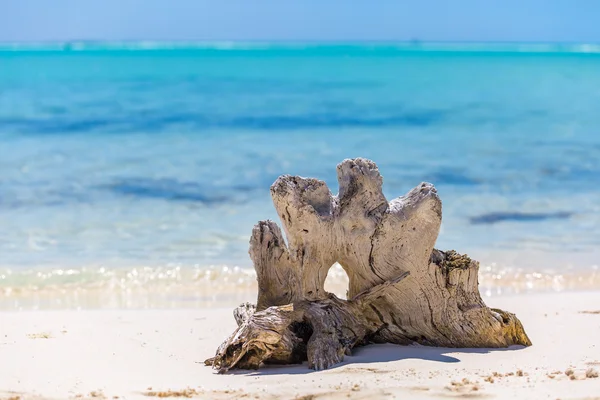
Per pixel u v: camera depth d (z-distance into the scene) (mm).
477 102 36469
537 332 7629
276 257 6906
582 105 34750
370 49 140000
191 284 10805
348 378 5930
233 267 11555
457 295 6949
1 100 36969
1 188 17266
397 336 7066
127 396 5598
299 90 42188
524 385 5602
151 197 16391
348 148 23344
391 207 6852
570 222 14211
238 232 13531
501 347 6953
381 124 29156
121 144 24062
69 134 26297
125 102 35938
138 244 12773
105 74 54344
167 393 5613
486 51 128875
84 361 6664
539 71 59188
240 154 22109
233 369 6434
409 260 6848
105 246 12672
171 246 12641
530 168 19703
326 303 6777
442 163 20609
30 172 19203
